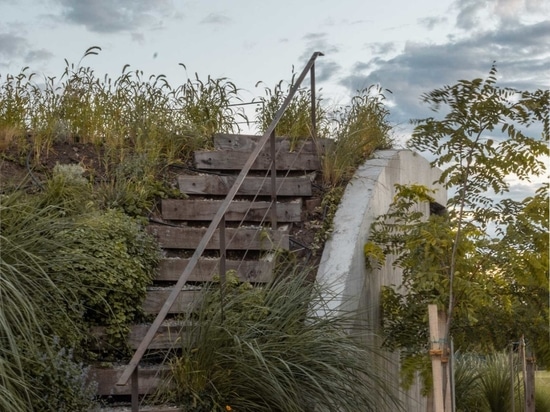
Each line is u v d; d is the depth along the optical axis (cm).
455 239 632
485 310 679
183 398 530
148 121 839
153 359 601
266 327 552
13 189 664
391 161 864
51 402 484
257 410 526
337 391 534
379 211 802
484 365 1194
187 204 746
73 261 578
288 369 516
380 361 729
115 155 796
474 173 596
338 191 784
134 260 620
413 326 705
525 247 625
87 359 576
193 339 543
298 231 743
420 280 650
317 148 822
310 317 572
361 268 719
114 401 571
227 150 823
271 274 639
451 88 569
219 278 618
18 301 495
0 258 502
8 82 820
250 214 747
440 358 541
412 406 872
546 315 673
